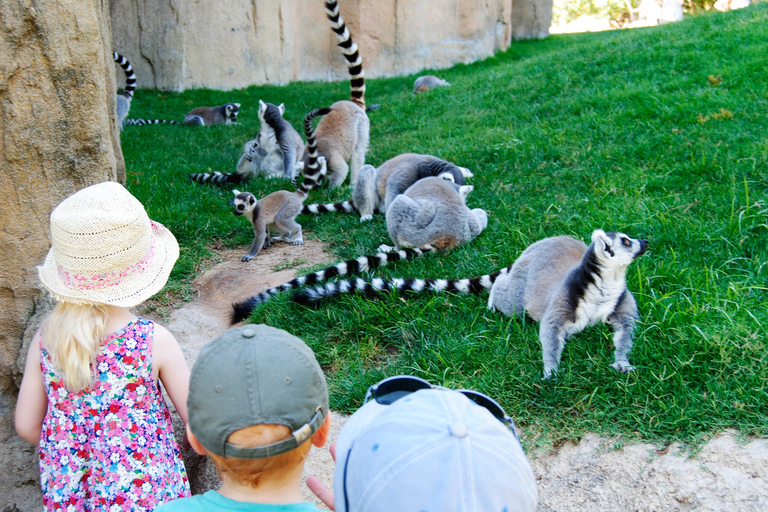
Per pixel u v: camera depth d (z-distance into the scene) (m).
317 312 4.86
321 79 21.02
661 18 26.86
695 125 7.48
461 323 4.53
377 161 9.49
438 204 5.95
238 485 1.86
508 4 23.06
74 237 2.39
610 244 3.62
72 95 3.55
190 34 17.80
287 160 9.46
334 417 3.90
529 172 7.36
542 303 4.25
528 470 1.55
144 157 10.16
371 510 1.46
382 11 20.34
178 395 2.62
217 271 5.98
